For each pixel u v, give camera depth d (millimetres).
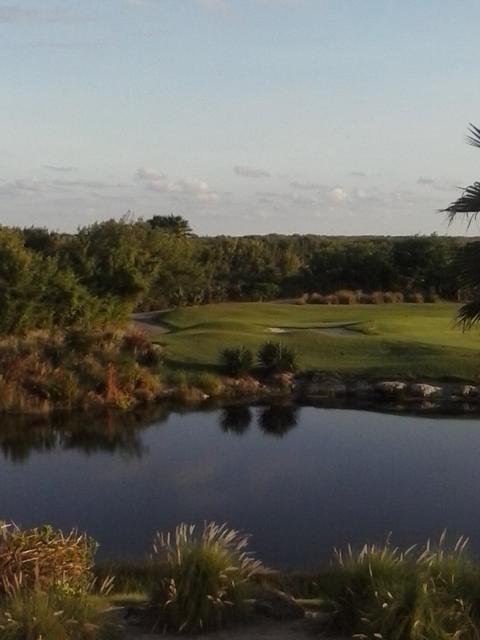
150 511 18578
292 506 18938
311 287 69188
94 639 7238
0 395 30234
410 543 15930
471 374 36281
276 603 8281
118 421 29172
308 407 32219
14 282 38688
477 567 8141
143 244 60500
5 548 8156
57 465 23047
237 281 69375
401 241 72438
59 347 34688
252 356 37594
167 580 7973
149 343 38438
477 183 9930
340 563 8570
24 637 6891
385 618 7023
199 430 27859
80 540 9195
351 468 22531
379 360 38781
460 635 7012
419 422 29188
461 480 21156
